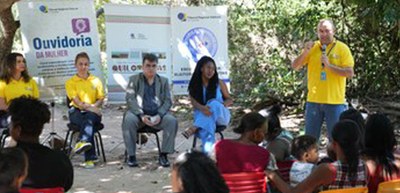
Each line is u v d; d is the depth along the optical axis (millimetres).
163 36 7953
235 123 10023
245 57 12328
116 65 7773
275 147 4516
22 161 2504
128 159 7012
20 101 3643
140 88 7074
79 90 7141
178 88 8047
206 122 6852
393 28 9648
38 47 7543
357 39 10289
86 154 6980
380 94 10734
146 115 7008
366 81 10547
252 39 12203
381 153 3633
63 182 3514
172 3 13648
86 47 7730
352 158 3447
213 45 8125
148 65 7082
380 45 10305
